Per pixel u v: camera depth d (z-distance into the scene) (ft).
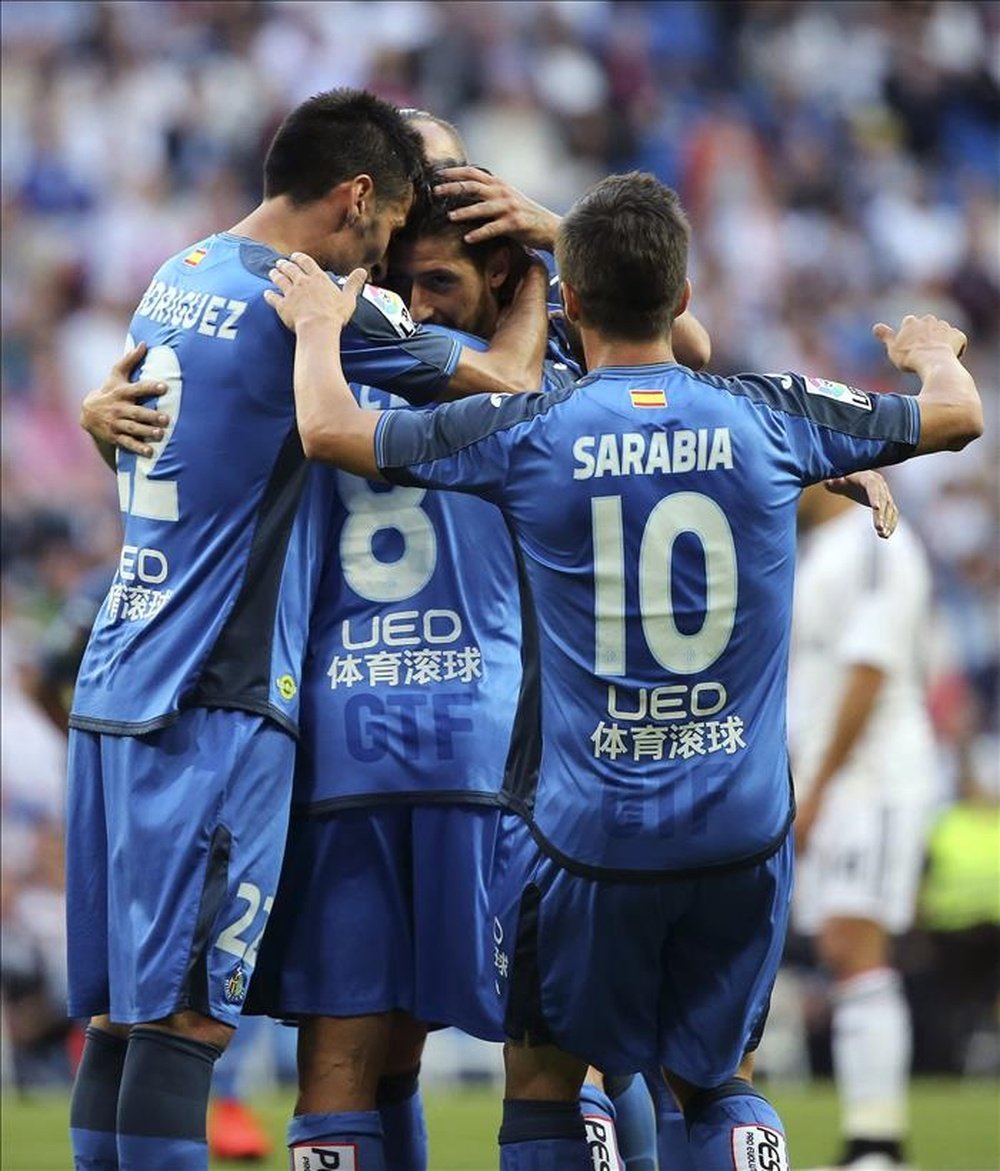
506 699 50.42
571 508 43.27
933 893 114.42
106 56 194.90
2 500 147.13
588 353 45.55
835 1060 119.96
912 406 45.14
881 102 226.38
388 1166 52.26
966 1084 116.88
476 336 51.78
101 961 48.91
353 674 49.67
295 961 49.42
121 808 47.60
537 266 51.47
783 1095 109.60
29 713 117.70
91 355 170.30
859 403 44.88
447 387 47.75
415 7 208.85
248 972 47.39
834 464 44.68
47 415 161.79
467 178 51.62
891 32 230.89
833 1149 84.43
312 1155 48.52
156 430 48.70
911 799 78.84
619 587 43.24
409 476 43.70
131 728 47.50
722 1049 45.03
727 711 43.57
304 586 49.29
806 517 83.05
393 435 43.70
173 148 189.98
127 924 47.14
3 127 186.39
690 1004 45.14
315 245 49.93
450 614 50.06
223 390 48.08
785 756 44.83
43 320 171.22
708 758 43.42
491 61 209.05
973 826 116.16
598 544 43.24
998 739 164.96
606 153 209.36
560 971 44.27
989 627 173.17
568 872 43.73
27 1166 76.54
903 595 78.64
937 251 215.31
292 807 49.78
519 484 43.68
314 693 49.75
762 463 43.70
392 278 51.83
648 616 43.21
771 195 212.64
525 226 51.11
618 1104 53.98
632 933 43.91
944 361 46.91
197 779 46.91
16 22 194.08
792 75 224.33
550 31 213.46
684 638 43.27
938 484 181.57
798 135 219.00
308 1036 49.83
